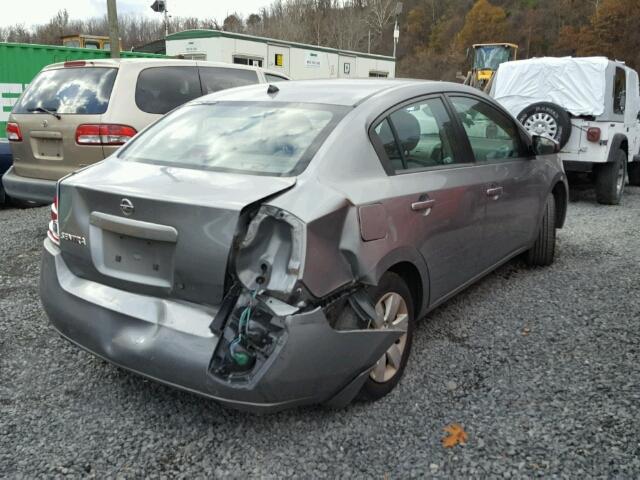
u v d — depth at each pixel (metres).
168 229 2.62
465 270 3.90
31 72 12.83
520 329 4.05
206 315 2.58
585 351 3.69
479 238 3.99
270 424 2.92
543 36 79.94
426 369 3.47
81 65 6.48
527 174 4.68
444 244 3.54
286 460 2.65
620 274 5.23
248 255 2.52
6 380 3.33
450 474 2.55
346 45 57.09
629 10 68.19
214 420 2.96
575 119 8.34
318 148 2.95
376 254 2.87
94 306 2.86
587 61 8.13
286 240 2.53
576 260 5.70
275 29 54.62
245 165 2.96
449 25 84.94
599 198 8.88
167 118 3.74
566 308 4.42
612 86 8.30
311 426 2.90
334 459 2.66
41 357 3.62
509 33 80.00
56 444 2.76
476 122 4.20
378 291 2.98
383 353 2.88
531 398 3.14
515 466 2.59
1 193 8.21
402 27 89.19
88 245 2.91
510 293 4.76
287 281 2.47
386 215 2.97
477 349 3.74
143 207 2.68
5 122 12.60
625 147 9.14
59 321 3.01
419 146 3.52
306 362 2.49
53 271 3.12
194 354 2.51
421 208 3.26
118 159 3.38
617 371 3.42
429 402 3.12
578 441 2.75
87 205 2.91
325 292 2.59
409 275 3.38
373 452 2.70
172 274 2.65
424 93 3.73
